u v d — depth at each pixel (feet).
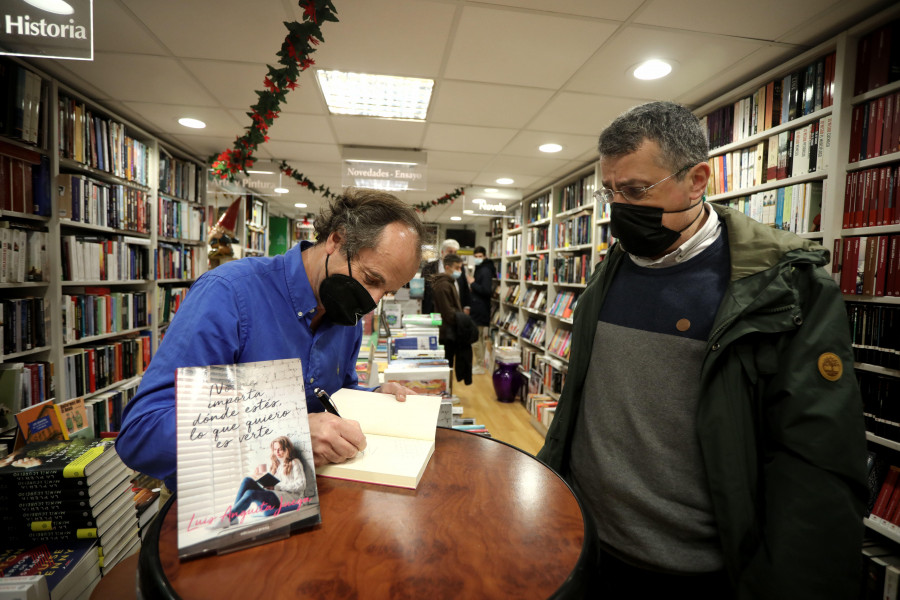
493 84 7.94
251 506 1.65
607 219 11.85
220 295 2.58
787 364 2.50
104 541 3.94
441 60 7.11
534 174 14.80
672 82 7.59
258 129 7.55
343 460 2.20
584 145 11.35
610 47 6.52
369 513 1.86
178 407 1.69
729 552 2.56
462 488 2.12
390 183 13.03
